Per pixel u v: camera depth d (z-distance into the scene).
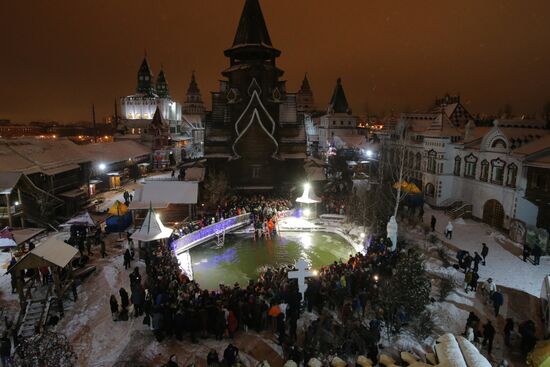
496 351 16.95
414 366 6.12
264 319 18.47
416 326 18.02
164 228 26.09
